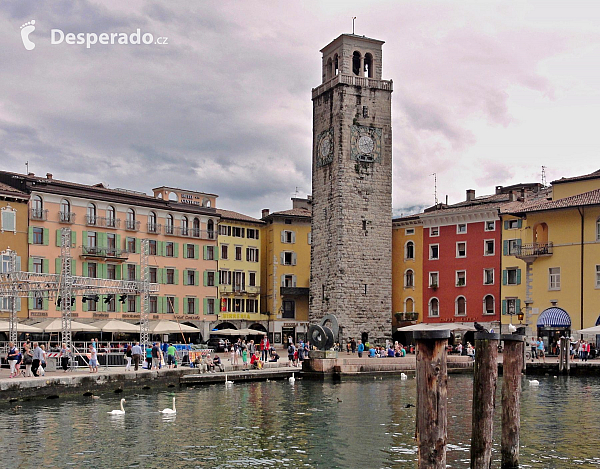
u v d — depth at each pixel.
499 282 84.44
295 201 113.50
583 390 48.59
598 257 72.56
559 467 24.89
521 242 82.44
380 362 61.03
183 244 92.50
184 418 35.09
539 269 76.81
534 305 76.94
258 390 48.59
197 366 57.53
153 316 88.00
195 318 92.75
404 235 95.19
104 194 85.56
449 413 37.56
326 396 44.94
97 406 38.72
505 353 23.89
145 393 45.88
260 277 104.44
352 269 88.56
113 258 83.88
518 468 23.86
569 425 33.34
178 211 92.31
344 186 88.88
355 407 39.50
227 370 59.47
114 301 84.25
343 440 29.67
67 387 42.78
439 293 90.56
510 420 23.77
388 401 42.31
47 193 79.62
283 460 26.11
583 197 75.00
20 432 30.97
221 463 25.69
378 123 91.31
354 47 91.25
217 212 97.44
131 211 87.75
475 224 87.44
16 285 56.69
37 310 76.75
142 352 55.56
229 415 36.22
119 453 27.14
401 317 93.56
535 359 68.56
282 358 78.50
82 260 82.25
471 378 59.84
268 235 104.19
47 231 79.31
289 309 103.94
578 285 73.69
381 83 91.62
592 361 63.84
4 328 60.81
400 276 95.19
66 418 34.62
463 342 87.19
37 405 38.88
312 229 93.75
